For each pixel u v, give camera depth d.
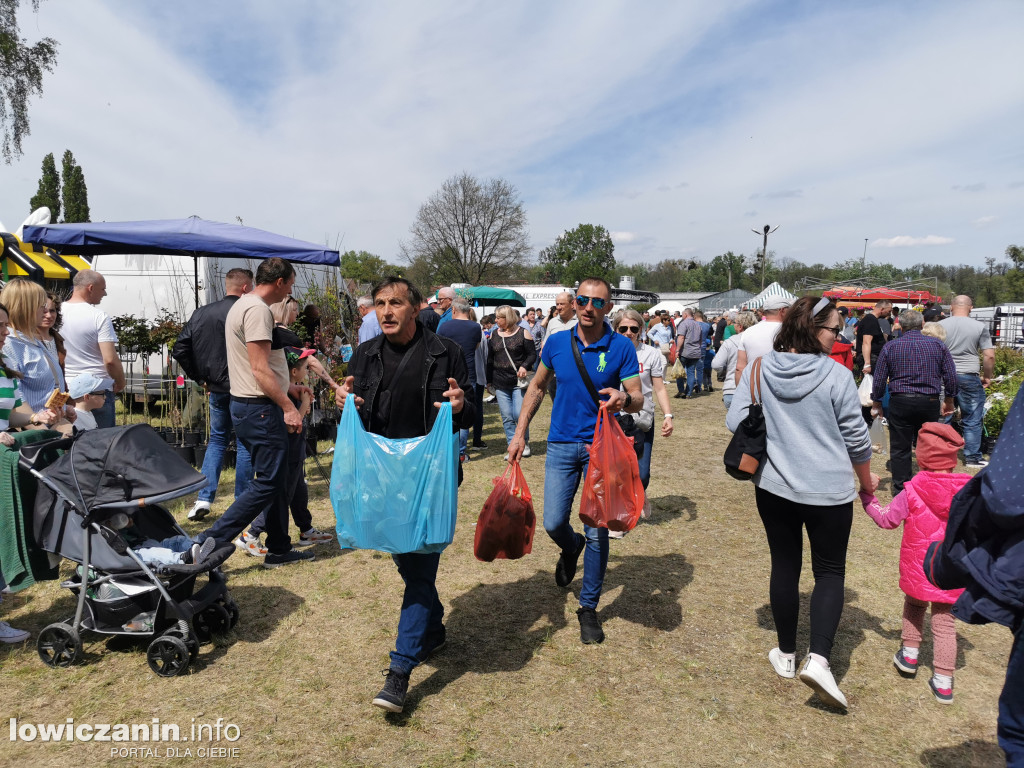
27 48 22.67
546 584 4.44
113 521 3.34
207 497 5.38
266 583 4.37
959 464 8.06
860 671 3.44
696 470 7.78
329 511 5.88
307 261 7.48
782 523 3.14
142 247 7.00
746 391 3.20
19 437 3.37
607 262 91.31
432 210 63.94
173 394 7.70
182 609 3.27
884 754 2.80
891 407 6.14
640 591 4.35
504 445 9.09
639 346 5.33
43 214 13.06
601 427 3.47
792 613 3.23
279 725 2.92
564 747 2.81
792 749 2.82
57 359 4.42
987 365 7.59
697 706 3.11
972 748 2.85
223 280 10.61
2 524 3.26
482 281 64.25
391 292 3.00
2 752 2.70
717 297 60.91
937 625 3.17
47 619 3.82
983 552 2.05
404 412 3.07
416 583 3.04
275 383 3.87
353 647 3.58
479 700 3.12
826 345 2.99
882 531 5.68
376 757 2.72
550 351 3.74
